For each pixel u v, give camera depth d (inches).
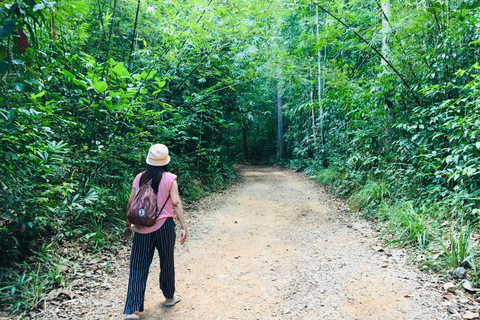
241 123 462.3
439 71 181.2
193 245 168.4
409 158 207.6
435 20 191.3
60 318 95.5
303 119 625.6
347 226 198.1
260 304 105.3
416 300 102.7
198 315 99.2
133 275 94.3
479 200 149.5
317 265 136.8
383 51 242.8
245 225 208.4
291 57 332.8
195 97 287.1
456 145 170.1
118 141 180.5
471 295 102.0
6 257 119.8
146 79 168.6
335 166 374.0
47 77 154.1
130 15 235.5
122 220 176.7
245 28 248.2
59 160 126.6
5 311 95.9
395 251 146.6
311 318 95.7
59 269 120.0
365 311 98.3
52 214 134.2
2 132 97.7
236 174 504.1
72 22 175.3
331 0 295.7
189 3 226.8
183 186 293.3
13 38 83.9
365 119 249.1
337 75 277.9
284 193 337.7
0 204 106.0
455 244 124.1
